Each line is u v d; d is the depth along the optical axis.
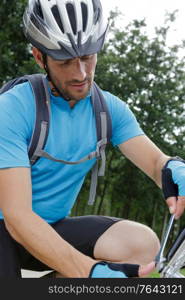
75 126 2.01
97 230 2.10
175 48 27.20
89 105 2.06
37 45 1.89
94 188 2.10
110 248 2.03
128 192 27.30
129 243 2.00
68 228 2.15
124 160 26.70
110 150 24.81
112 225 2.10
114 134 2.19
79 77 1.82
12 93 1.94
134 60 26.31
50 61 1.88
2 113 1.86
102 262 1.59
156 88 26.95
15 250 2.04
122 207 28.86
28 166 1.81
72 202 2.15
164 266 1.54
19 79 2.07
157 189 27.06
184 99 27.58
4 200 1.73
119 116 2.15
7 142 1.82
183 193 1.79
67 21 1.80
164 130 26.97
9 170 1.76
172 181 1.85
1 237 2.02
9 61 20.05
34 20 1.88
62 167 2.00
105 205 30.52
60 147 1.97
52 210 2.07
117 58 25.56
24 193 1.74
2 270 1.97
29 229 1.66
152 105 27.00
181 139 27.08
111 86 25.58
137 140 2.16
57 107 1.98
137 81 26.33
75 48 1.77
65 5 1.83
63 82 1.87
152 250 1.99
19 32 20.44
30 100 1.94
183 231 1.53
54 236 1.65
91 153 2.04
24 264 2.17
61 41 1.79
